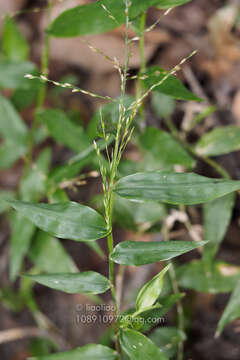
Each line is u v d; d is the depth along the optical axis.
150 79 0.58
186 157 0.70
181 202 0.50
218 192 0.50
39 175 0.79
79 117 0.99
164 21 1.01
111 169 0.50
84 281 0.53
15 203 0.50
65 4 1.03
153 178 0.51
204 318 0.81
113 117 0.59
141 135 0.72
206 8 1.04
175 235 0.82
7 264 0.94
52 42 1.07
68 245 0.94
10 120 0.80
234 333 0.79
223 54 0.98
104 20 0.60
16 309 0.89
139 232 0.77
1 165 0.81
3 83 0.76
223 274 0.72
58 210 0.51
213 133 0.74
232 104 0.93
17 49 0.80
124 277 0.87
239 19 0.99
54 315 0.90
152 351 0.51
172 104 0.81
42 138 0.83
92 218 0.51
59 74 1.10
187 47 0.99
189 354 0.79
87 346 0.56
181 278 0.72
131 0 0.58
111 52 1.03
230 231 0.85
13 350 0.89
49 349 0.87
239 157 0.86
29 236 0.75
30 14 1.15
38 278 0.53
